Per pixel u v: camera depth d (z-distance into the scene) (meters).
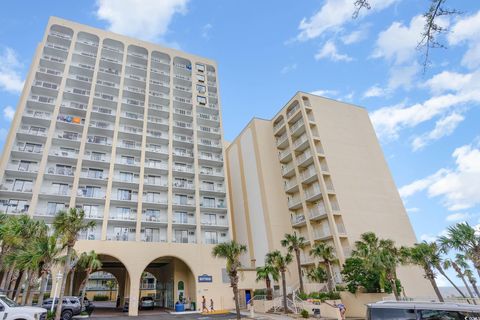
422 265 29.06
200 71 58.78
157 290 49.81
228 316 30.12
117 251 35.94
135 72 52.03
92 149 43.69
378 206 44.84
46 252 23.48
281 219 46.50
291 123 52.62
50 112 43.38
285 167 51.84
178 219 44.22
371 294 29.69
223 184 50.34
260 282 40.97
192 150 51.16
